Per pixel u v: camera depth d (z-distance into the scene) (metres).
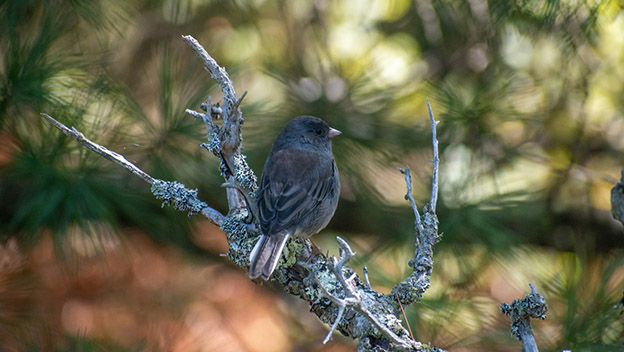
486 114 10.16
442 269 9.76
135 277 11.54
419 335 8.91
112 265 11.39
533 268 9.90
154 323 10.44
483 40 10.88
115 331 10.50
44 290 10.42
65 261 9.17
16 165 8.77
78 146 9.02
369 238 11.41
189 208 7.44
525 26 10.09
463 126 10.25
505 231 9.91
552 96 10.90
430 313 9.10
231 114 7.16
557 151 11.45
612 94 11.38
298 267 7.16
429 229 6.78
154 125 9.74
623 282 8.74
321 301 6.79
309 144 9.25
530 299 5.97
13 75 8.70
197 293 11.95
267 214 7.19
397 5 11.85
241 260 7.32
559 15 9.87
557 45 10.23
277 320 12.05
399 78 11.31
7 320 9.38
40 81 8.75
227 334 11.56
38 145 9.00
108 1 10.65
